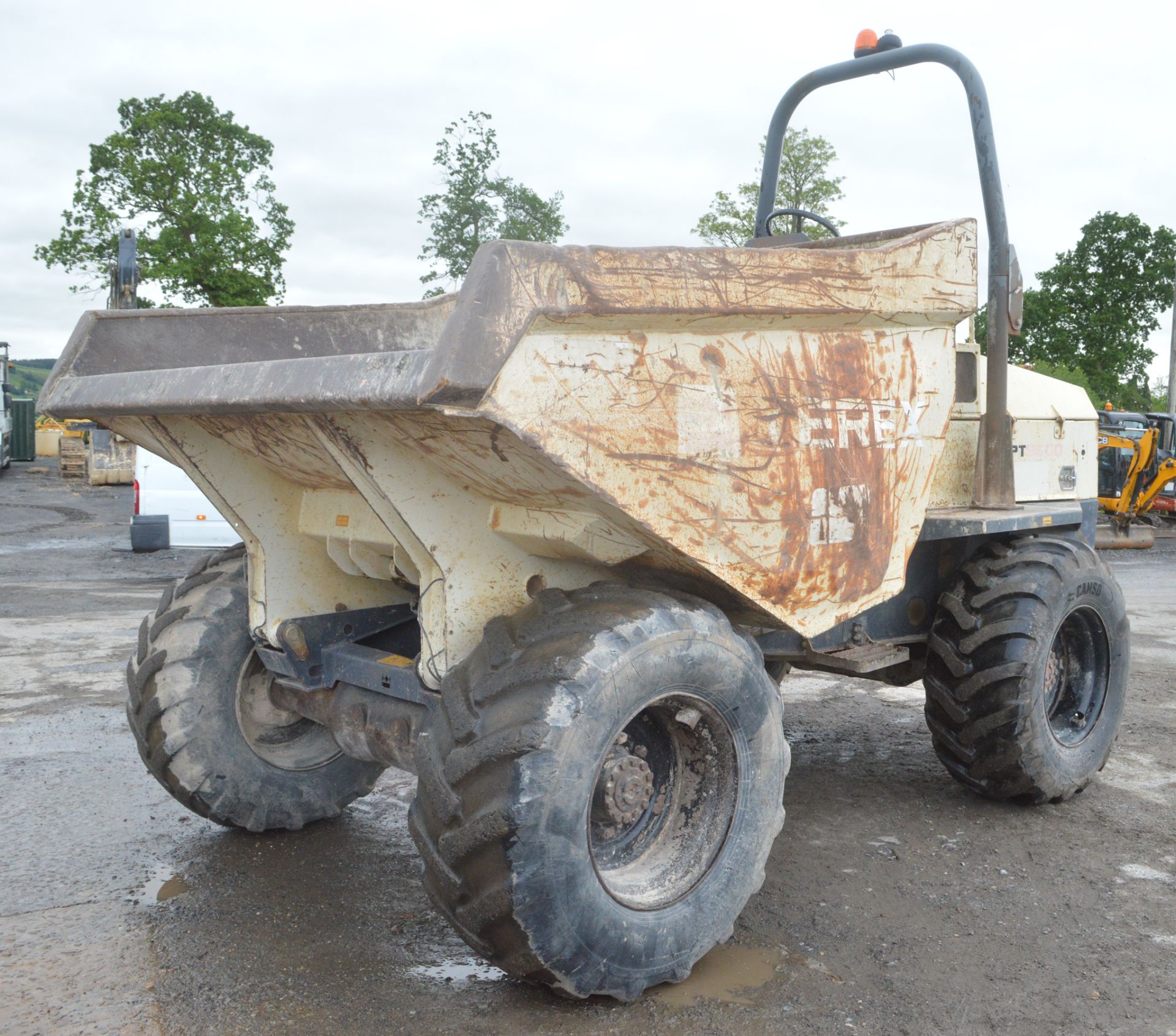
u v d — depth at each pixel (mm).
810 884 3268
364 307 3820
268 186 43000
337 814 3715
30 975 2646
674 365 2357
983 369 4109
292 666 3271
